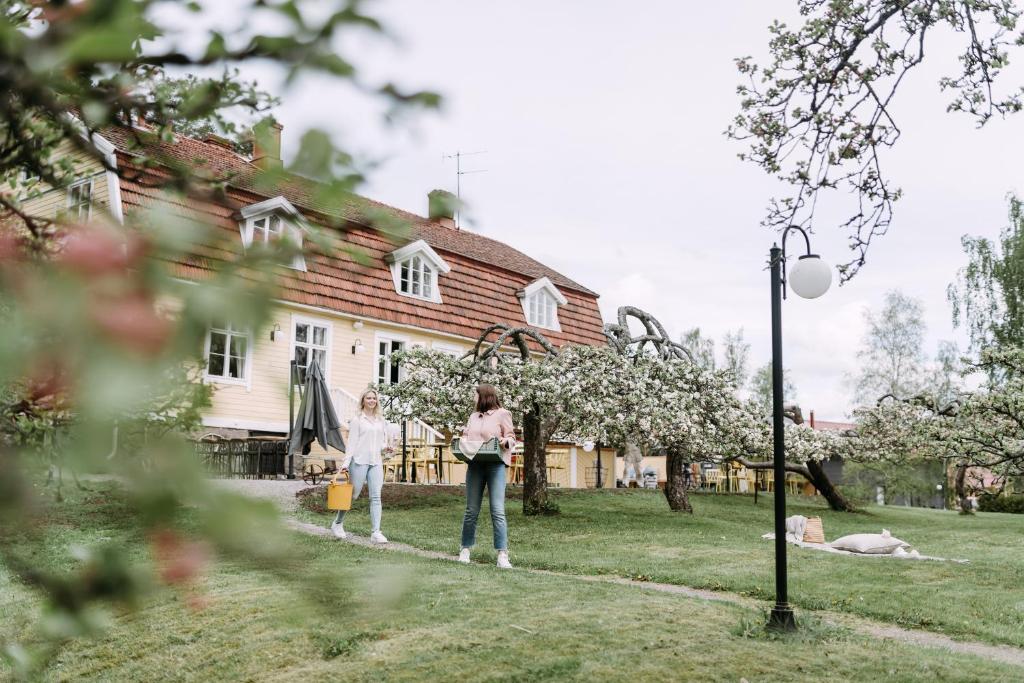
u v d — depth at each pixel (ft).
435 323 80.53
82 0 2.54
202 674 20.20
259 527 2.25
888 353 162.50
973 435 50.78
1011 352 47.73
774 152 28.22
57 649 3.62
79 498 6.47
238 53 2.74
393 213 3.24
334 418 54.60
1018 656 23.12
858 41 25.53
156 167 4.56
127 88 4.07
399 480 70.85
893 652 21.03
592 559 36.86
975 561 39.34
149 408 2.52
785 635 22.07
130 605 2.86
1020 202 115.75
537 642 20.70
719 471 105.40
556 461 86.79
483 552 37.63
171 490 2.14
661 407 53.57
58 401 1.99
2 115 3.02
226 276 2.37
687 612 23.99
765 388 185.98
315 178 2.78
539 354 91.04
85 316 1.93
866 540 41.14
